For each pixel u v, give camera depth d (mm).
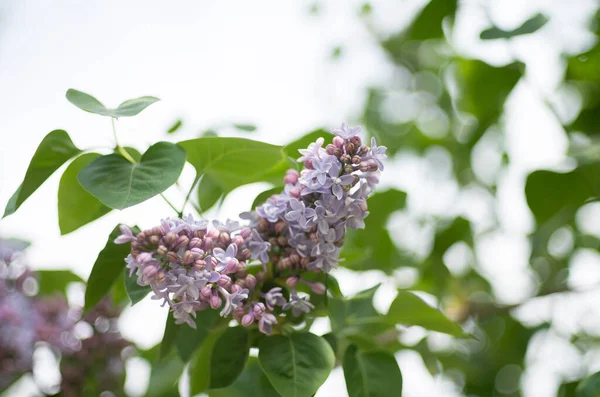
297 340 1174
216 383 1183
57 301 1340
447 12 1451
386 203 1418
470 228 1509
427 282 1482
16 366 1310
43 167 1195
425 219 1558
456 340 1496
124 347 1328
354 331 1245
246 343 1190
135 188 1153
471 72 1460
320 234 1139
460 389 1482
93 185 1154
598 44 1435
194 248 1115
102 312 1321
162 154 1172
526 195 1396
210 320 1199
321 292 1168
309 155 1138
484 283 1521
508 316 1485
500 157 1548
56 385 1324
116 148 1206
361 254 1298
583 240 1482
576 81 1465
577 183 1382
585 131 1450
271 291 1151
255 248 1146
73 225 1230
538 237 1429
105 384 1323
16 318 1309
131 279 1174
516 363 1479
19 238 1354
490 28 1361
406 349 1385
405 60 1727
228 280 1117
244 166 1228
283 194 1154
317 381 1153
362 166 1129
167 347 1191
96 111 1181
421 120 1719
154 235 1118
